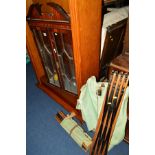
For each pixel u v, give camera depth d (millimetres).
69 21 1466
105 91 1513
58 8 1489
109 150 1688
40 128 2055
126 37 2246
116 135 1582
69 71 2016
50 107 2348
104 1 1777
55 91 2424
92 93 1618
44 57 2162
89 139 1718
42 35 1876
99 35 1694
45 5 1680
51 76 2410
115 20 1915
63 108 2307
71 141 1878
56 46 1810
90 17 1452
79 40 1459
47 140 1910
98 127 1594
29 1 1915
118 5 2266
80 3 1291
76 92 2137
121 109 1442
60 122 2018
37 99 2504
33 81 2926
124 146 1778
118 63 1767
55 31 1648
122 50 2428
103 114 1530
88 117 1741
